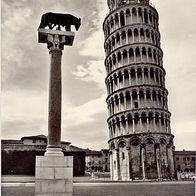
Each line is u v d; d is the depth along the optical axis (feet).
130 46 187.42
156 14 203.82
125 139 171.63
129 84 180.96
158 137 170.19
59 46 55.72
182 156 320.09
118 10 198.39
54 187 47.34
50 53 55.31
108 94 192.54
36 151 181.06
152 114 174.19
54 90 53.42
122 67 184.85
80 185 113.19
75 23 57.52
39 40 56.03
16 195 69.72
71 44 56.75
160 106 180.75
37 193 46.57
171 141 175.52
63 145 183.83
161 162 168.25
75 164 184.14
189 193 80.79
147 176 164.14
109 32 203.41
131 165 166.91
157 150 168.66
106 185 113.80
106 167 320.50
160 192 83.66
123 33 193.57
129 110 174.81
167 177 166.91
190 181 147.23
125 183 130.21
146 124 172.86
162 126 176.55
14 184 108.78
